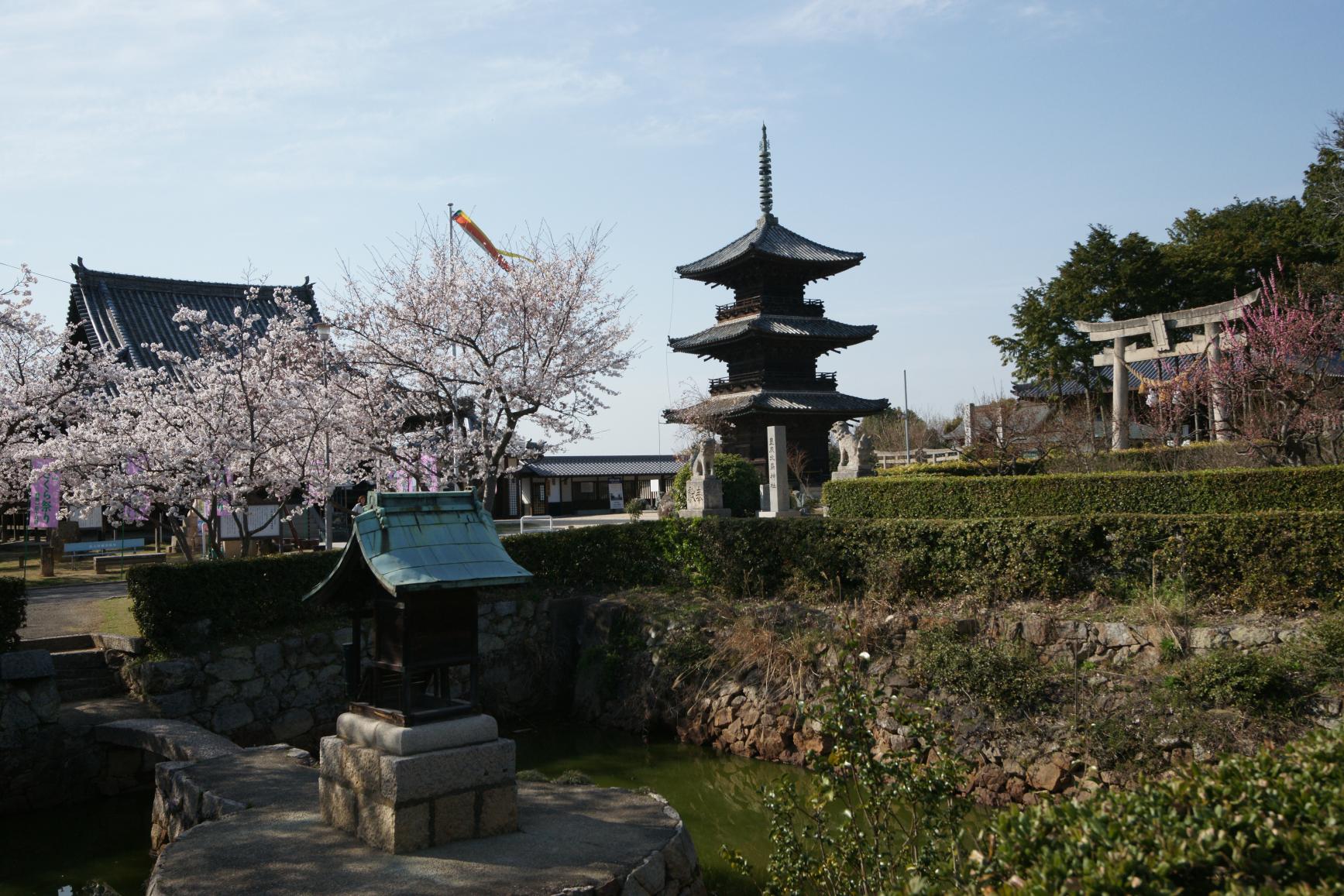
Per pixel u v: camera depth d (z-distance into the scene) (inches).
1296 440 792.9
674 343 1809.8
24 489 961.5
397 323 874.8
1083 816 188.1
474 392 877.2
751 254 1678.2
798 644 632.4
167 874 305.7
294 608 677.3
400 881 294.2
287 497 856.3
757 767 596.1
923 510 775.1
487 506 874.8
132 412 885.8
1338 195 1416.1
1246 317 973.2
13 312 826.8
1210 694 474.6
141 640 608.4
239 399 807.1
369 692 352.8
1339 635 472.4
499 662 763.4
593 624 780.6
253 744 610.2
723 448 1803.6
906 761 295.7
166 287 1457.9
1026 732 506.9
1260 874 159.9
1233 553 554.9
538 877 299.3
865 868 296.2
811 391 1788.9
